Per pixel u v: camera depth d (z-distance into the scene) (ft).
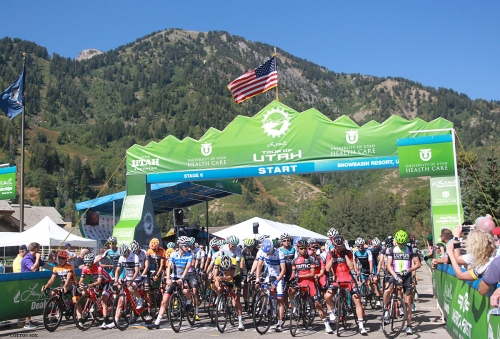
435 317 37.65
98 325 34.63
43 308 36.63
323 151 51.47
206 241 72.13
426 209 224.94
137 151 57.72
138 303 33.60
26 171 422.82
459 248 21.18
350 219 195.83
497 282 16.75
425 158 47.34
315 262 31.73
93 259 34.47
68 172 423.23
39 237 58.54
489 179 105.09
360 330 30.12
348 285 30.40
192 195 72.13
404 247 29.99
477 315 19.88
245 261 38.68
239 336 30.04
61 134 552.41
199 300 42.06
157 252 37.73
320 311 31.37
